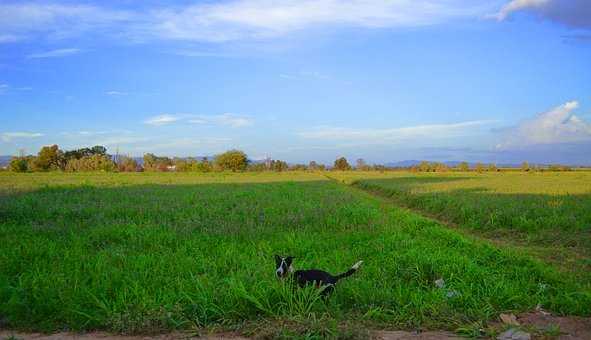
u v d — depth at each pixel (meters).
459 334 5.89
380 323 6.24
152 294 6.97
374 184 40.06
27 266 8.52
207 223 14.44
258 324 6.04
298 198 23.98
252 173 80.88
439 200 22.34
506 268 9.22
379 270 8.58
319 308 6.52
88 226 13.79
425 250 10.17
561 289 7.61
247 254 10.01
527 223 14.96
